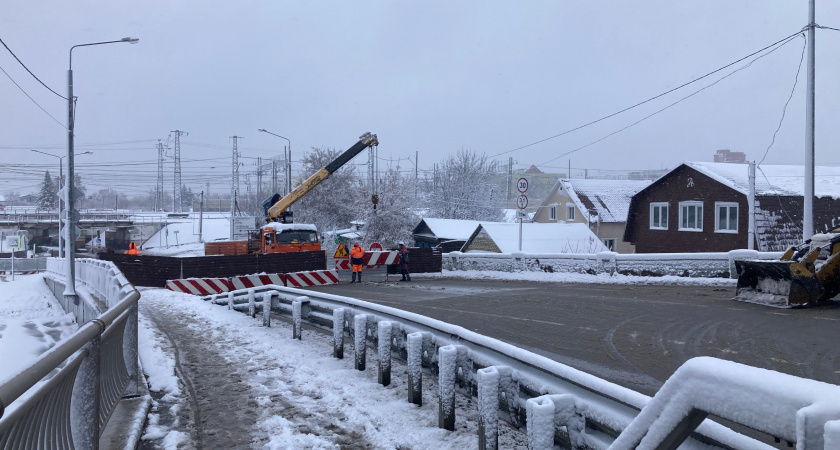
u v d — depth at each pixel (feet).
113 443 17.28
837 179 103.76
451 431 19.48
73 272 64.75
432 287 69.62
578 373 14.03
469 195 201.98
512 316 42.57
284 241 93.61
